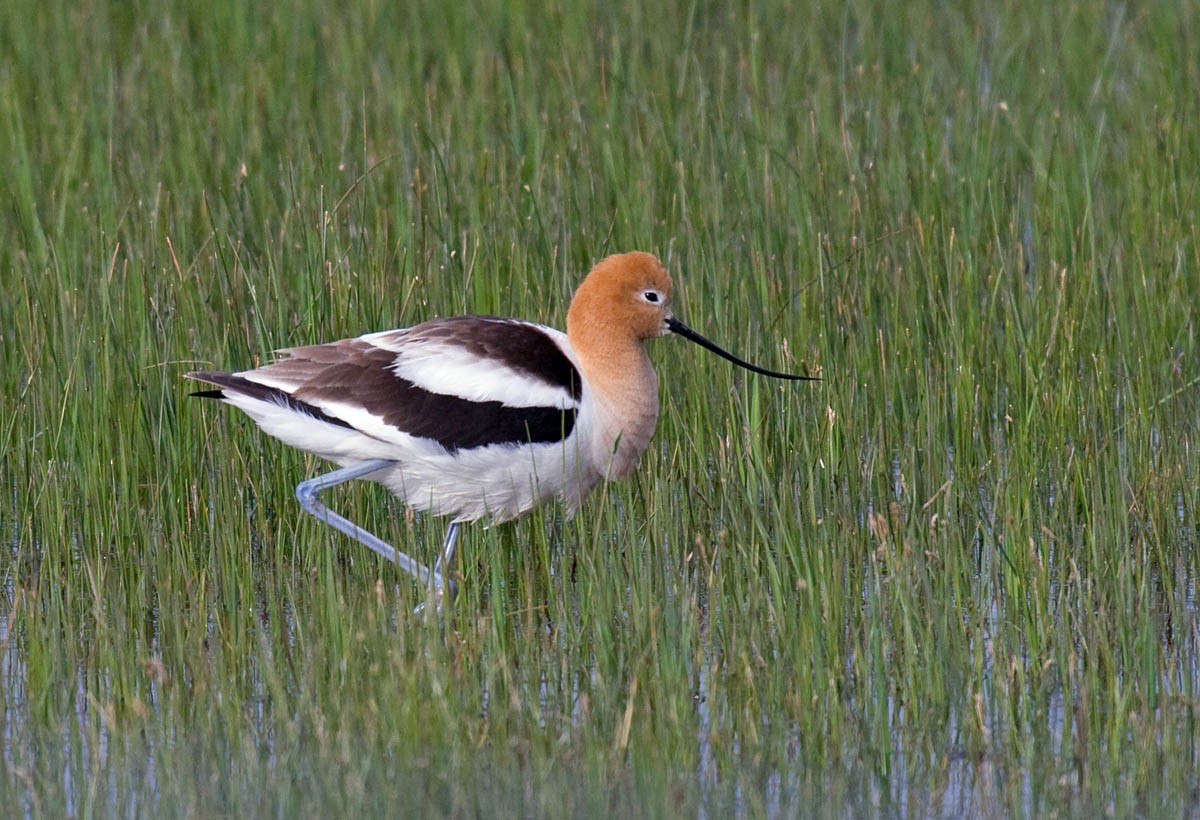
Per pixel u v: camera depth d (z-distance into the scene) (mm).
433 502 11375
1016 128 17938
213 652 9875
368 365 10953
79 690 9773
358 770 8844
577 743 9156
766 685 9570
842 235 15742
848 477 12055
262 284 13492
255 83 19172
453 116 18156
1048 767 8812
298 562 11758
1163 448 12281
